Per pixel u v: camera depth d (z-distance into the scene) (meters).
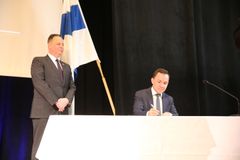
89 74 4.43
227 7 5.09
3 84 4.22
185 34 4.79
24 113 4.24
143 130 2.04
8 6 3.97
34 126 3.10
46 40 4.01
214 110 4.79
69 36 3.86
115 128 2.01
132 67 4.47
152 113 2.67
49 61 3.30
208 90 4.80
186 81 4.69
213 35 4.99
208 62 4.89
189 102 4.65
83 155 1.95
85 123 1.98
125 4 4.57
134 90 4.43
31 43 3.96
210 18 5.02
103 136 1.99
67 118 1.97
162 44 4.69
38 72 3.19
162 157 2.03
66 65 3.41
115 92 4.31
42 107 3.12
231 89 4.91
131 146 2.00
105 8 4.57
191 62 4.71
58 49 3.33
